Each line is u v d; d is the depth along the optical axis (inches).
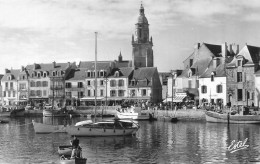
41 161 1827.0
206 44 4874.5
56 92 5634.8
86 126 2573.8
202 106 3924.7
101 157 1915.6
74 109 4776.1
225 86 4138.8
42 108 5054.1
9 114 4690.0
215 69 4308.6
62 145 2113.7
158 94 5295.3
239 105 3860.7
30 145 2274.9
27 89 5826.8
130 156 1935.3
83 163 1672.0
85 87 5477.4
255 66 3978.8
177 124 3467.0
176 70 4913.9
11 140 2474.2
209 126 3208.7
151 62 6505.9
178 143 2306.8
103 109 4628.4
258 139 2411.4
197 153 1991.9
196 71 4672.7
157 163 1781.5
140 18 6471.5
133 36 6505.9
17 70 6077.8
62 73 5664.4
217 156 1913.1
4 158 1900.8
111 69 5438.0
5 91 5969.5
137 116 3927.2
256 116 3282.5
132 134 2642.7
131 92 5177.2
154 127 3221.0
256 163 1760.6
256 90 3939.5
